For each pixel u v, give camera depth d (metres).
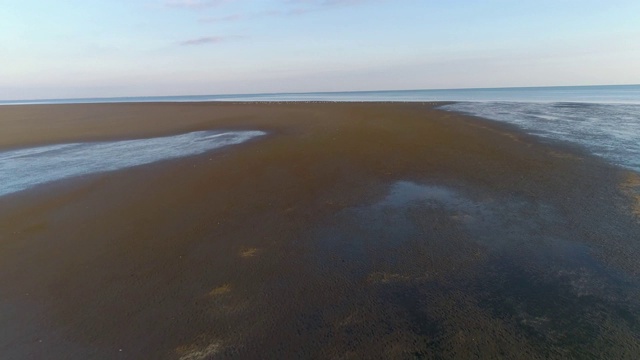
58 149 13.94
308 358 3.10
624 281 4.09
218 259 4.88
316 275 4.44
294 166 9.77
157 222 6.18
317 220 6.14
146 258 4.93
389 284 4.20
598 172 8.27
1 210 6.92
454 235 5.45
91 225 6.10
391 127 16.38
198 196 7.50
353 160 10.27
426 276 4.35
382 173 8.89
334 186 7.96
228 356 3.13
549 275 4.28
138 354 3.19
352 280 4.31
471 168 9.07
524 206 6.43
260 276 4.43
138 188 8.16
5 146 15.02
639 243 4.93
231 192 7.71
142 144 14.37
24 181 9.01
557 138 12.47
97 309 3.84
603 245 4.92
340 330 3.43
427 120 18.41
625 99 37.28
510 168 8.91
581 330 3.33
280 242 5.36
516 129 14.73
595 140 12.02
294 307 3.80
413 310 3.71
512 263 4.58
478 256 4.79
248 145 13.00
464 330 3.38
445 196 7.16
